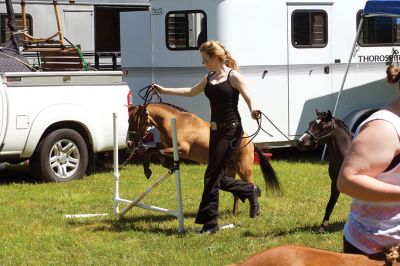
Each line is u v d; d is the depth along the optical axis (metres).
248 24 13.43
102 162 13.72
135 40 13.99
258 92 13.59
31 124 11.37
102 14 18.73
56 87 11.66
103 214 9.36
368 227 3.67
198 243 7.77
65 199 10.38
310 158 14.62
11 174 12.76
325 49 14.09
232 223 8.76
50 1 16.47
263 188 11.10
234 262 7.05
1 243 7.87
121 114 12.25
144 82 13.96
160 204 9.98
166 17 13.64
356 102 14.41
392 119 3.45
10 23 13.71
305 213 9.34
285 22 13.73
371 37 14.48
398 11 12.81
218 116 7.85
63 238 8.02
